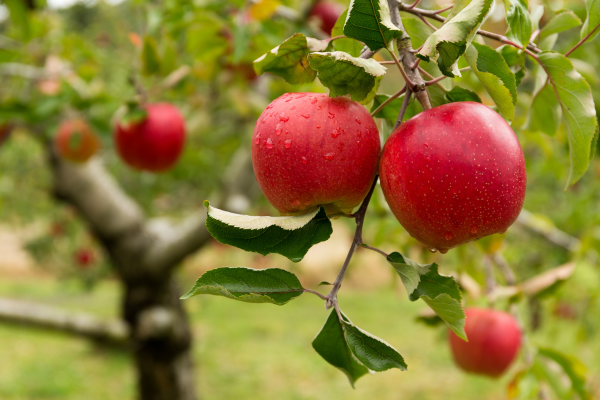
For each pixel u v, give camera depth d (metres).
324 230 0.86
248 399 4.59
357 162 0.86
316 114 0.86
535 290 1.28
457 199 0.84
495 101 0.86
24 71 2.03
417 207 0.85
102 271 4.53
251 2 1.36
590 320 1.98
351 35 0.84
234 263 4.48
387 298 8.21
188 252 2.36
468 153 0.84
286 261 5.08
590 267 1.38
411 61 0.85
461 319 0.85
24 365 5.09
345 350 0.90
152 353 2.46
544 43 0.94
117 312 6.91
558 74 0.88
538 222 1.80
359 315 7.16
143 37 1.46
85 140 1.94
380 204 1.47
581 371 1.18
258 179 0.88
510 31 0.88
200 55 1.50
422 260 1.62
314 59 0.83
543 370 1.23
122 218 2.41
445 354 5.64
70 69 2.14
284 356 5.71
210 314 7.46
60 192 2.37
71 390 4.52
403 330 6.45
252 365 5.42
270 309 7.84
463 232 0.85
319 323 7.07
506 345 1.38
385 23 0.83
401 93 0.88
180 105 2.29
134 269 2.41
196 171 3.13
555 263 2.08
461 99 0.91
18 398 4.31
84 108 1.74
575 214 1.85
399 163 0.85
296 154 0.86
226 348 5.94
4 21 2.38
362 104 0.91
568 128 0.89
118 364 5.21
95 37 3.08
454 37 0.81
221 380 5.01
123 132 1.55
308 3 1.58
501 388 4.79
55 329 2.43
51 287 8.59
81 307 7.20
